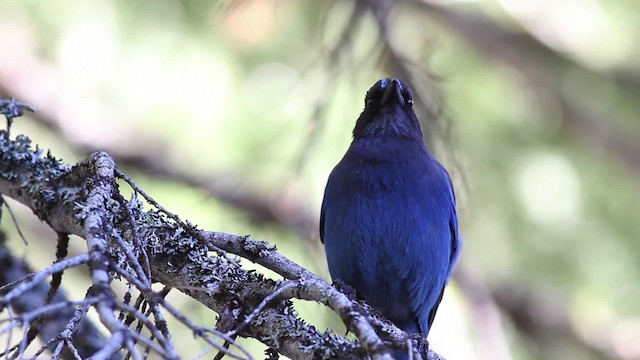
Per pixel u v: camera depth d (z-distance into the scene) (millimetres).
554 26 12766
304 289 5887
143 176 11898
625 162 12391
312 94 11148
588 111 12586
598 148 12477
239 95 11719
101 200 5922
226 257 6059
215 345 4613
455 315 11555
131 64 11883
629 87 12711
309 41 11688
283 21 11680
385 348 5219
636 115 12734
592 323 12031
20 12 12047
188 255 6406
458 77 12008
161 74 11844
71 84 12359
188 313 9766
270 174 11523
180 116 11930
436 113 10453
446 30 12312
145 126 12102
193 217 11438
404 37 11891
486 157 11797
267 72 11672
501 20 12648
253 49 11680
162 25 11797
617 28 12812
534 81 12523
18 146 7020
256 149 11625
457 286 11672
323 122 10672
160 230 6477
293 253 11234
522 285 11984
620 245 11836
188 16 11750
